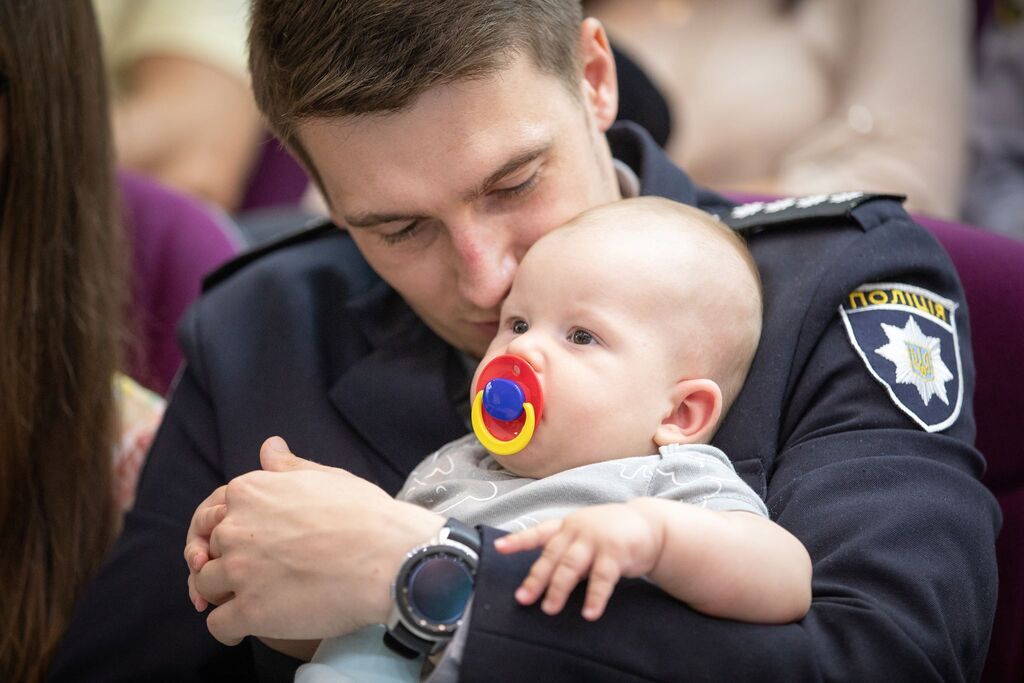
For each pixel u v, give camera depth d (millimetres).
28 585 1515
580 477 1071
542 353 1117
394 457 1312
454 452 1217
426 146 1098
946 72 2631
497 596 937
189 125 2768
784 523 1068
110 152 1655
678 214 1195
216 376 1420
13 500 1534
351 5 1084
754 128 2617
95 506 1582
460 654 946
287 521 1027
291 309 1443
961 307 1292
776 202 1401
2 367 1514
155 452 1436
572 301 1127
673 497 1033
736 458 1159
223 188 2822
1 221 1520
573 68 1188
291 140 1236
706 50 2684
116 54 2838
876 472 1075
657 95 1854
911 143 2580
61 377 1564
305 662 1188
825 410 1159
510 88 1099
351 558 987
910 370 1174
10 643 1505
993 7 2793
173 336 1944
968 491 1094
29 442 1540
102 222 1630
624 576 930
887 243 1255
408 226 1180
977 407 1408
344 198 1180
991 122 2789
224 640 1062
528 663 920
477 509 1093
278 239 1573
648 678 923
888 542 1019
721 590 926
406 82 1068
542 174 1160
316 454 1329
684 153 2643
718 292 1151
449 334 1308
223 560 1041
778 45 2650
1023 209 2680
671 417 1148
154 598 1311
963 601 1023
